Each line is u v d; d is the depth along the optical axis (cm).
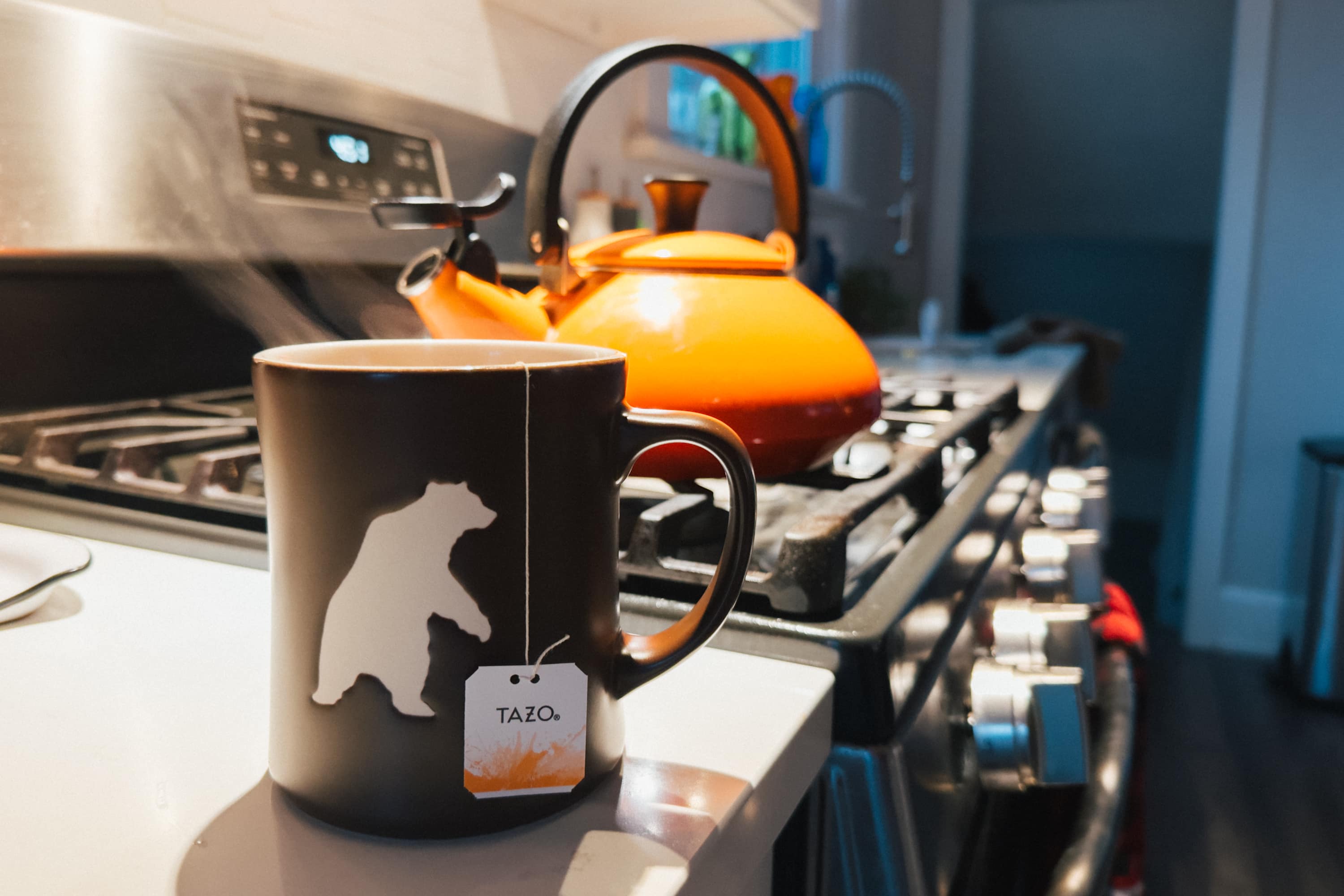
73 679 32
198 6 73
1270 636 267
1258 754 201
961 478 60
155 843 23
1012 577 68
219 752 28
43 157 60
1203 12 368
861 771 33
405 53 94
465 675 23
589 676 25
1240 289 259
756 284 50
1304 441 257
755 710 31
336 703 23
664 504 43
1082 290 455
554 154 50
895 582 40
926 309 219
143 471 52
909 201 192
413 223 51
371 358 28
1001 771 46
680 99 169
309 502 23
